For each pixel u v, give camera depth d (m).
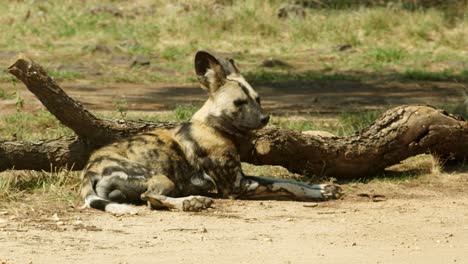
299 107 20.95
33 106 19.28
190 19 33.06
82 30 32.41
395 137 13.13
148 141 11.42
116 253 8.78
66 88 23.75
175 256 8.69
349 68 28.78
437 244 9.41
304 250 9.02
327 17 34.19
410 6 35.19
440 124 13.27
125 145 11.41
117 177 10.99
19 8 34.06
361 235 9.78
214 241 9.35
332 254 8.87
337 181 13.12
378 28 32.97
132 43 30.72
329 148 12.85
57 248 8.92
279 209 11.16
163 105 20.75
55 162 12.26
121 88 24.16
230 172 11.58
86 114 12.22
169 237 9.51
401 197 12.12
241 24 32.91
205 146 11.50
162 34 32.41
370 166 13.18
